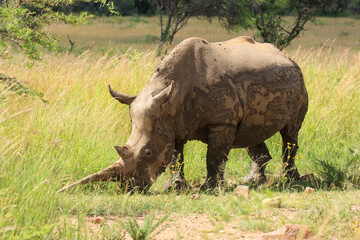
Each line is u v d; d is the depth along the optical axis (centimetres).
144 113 1639
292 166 2055
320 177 2081
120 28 11506
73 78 2494
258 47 1945
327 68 3366
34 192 1113
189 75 1728
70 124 1939
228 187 1811
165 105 1662
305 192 1708
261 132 1878
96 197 1488
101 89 2488
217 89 1727
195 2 6675
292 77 1928
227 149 1762
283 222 1214
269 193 1072
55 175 1423
